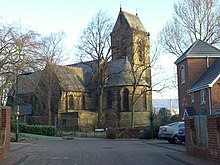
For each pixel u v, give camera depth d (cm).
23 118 5731
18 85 3778
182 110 4088
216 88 3366
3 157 1484
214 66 3719
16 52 3447
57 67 5641
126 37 6125
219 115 1233
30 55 3506
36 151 2028
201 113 3472
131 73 6084
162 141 3161
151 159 1550
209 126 1352
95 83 6406
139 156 1684
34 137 3703
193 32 5078
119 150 2075
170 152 1844
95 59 5984
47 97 5578
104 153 1866
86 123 5859
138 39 6100
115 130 3909
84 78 7000
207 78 3584
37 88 4909
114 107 6100
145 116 6031
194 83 3856
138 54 6044
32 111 6216
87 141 3356
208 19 4994
